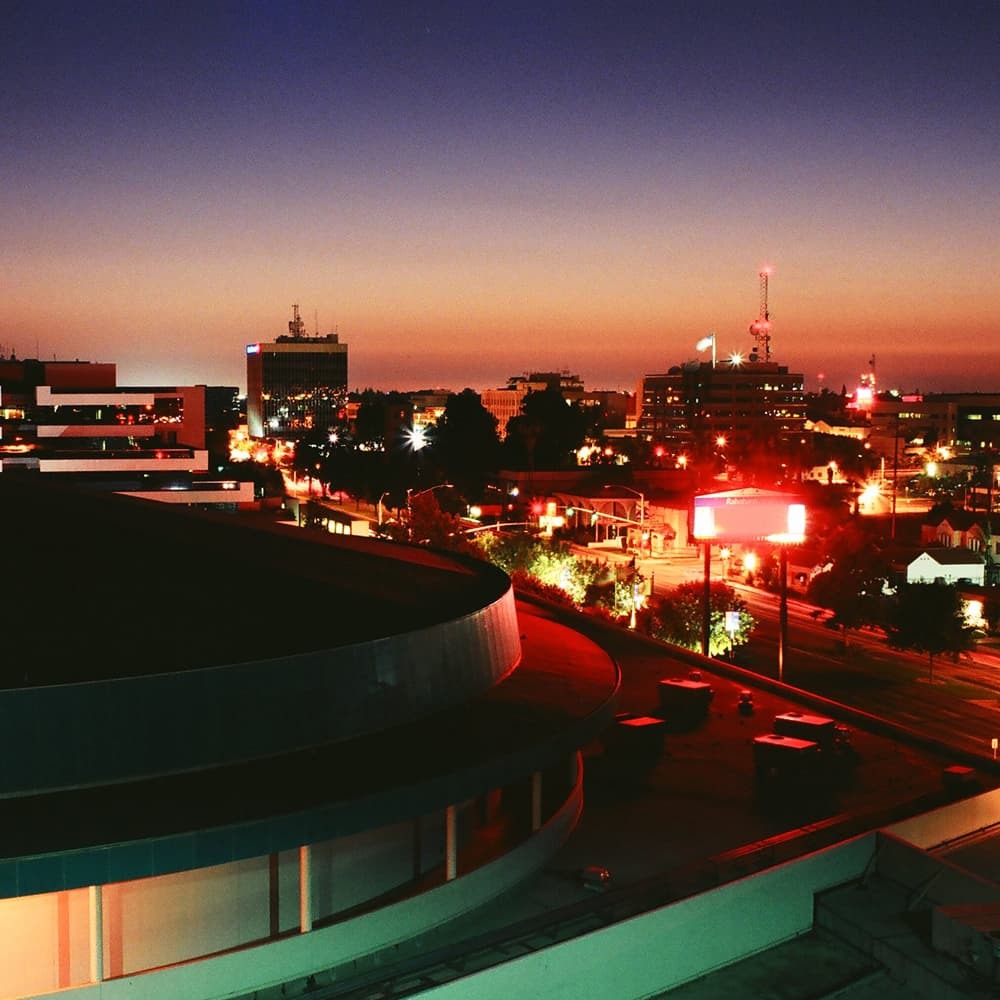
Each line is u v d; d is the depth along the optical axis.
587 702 36.78
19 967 26.02
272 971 27.47
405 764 29.62
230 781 27.47
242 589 34.00
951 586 98.56
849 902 34.47
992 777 44.47
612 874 34.47
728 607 99.31
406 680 32.25
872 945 32.50
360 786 27.89
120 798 26.14
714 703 54.66
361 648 30.84
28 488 44.25
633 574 105.88
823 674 95.69
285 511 185.12
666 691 52.88
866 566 107.94
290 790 27.33
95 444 183.75
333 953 28.44
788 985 31.28
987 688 92.25
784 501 87.88
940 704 87.00
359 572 39.53
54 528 36.66
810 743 43.59
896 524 185.00
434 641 33.47
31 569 32.50
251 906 28.52
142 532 38.06
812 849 36.19
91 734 26.30
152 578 33.41
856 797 41.88
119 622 30.12
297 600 33.97
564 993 28.55
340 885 30.22
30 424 181.88
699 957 31.61
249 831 25.50
